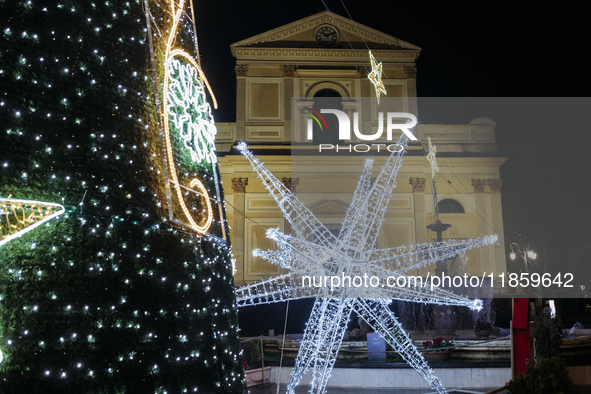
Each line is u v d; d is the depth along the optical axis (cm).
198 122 590
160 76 524
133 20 502
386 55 2848
